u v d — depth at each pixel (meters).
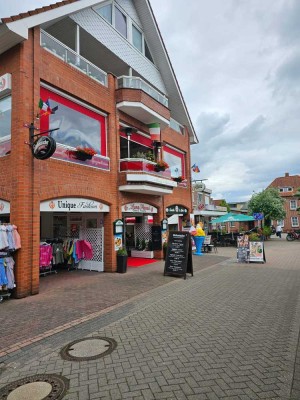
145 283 8.90
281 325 5.18
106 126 11.43
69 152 9.26
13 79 8.02
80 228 11.70
